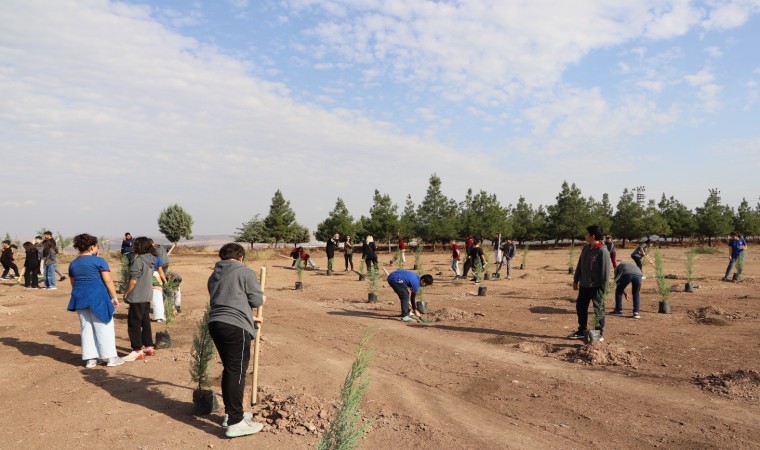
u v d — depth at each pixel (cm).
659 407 589
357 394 402
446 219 5453
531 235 6334
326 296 1653
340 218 5384
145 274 791
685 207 6425
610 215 6850
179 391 623
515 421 550
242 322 489
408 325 1123
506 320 1168
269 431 497
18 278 2083
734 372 693
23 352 836
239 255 534
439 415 566
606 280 895
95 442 467
